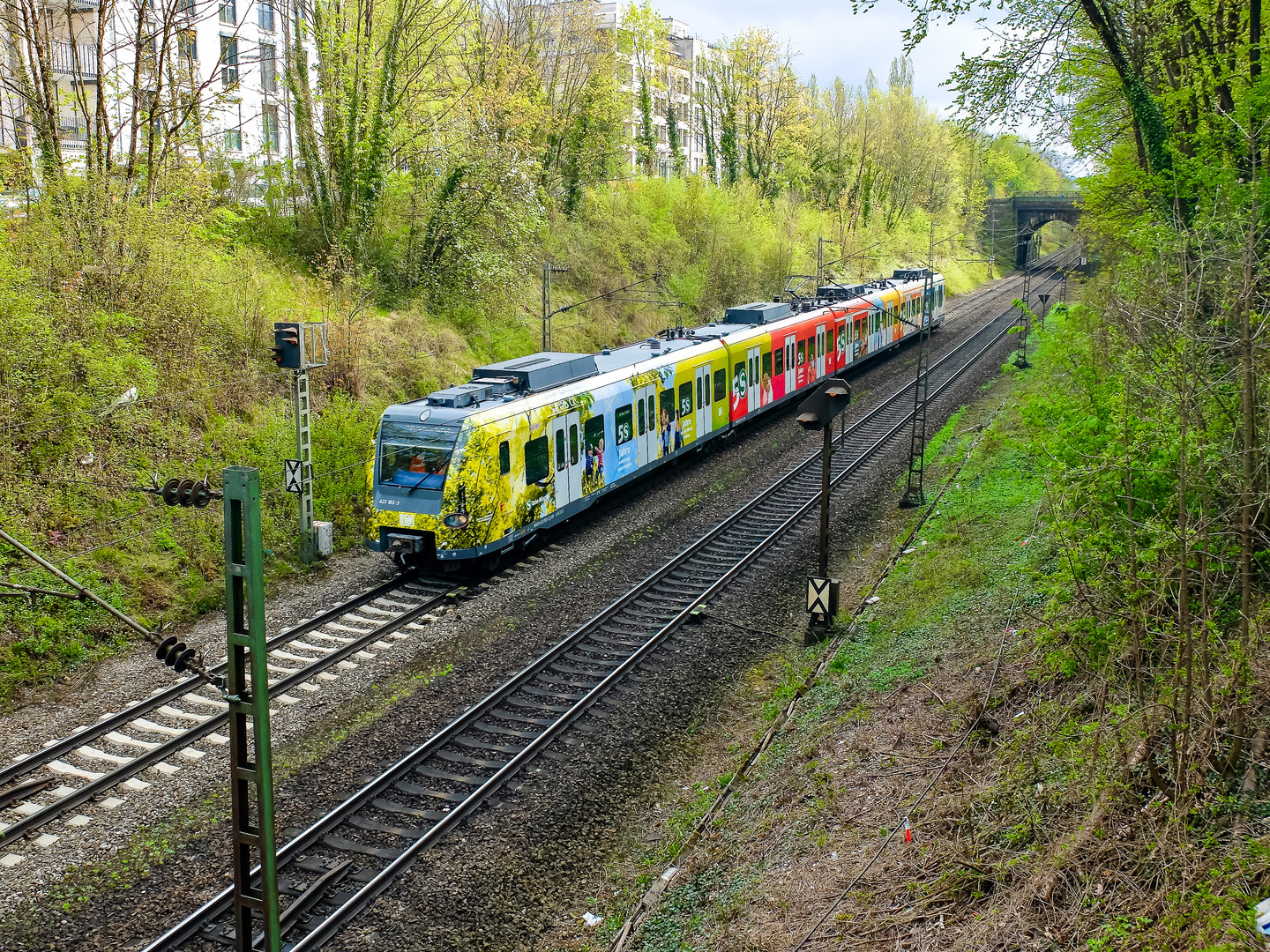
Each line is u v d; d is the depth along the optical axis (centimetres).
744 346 2811
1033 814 834
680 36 7256
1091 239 2002
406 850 960
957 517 1928
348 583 1748
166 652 670
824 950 764
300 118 2795
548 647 1459
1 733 1204
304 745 1177
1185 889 656
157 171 2169
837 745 1122
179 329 2034
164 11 2192
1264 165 1004
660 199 4562
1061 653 1026
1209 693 786
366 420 2217
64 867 945
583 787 1100
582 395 1998
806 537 1994
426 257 3059
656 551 1908
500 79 3231
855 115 6738
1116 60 1480
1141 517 932
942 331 5091
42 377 1706
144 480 1755
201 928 855
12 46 2044
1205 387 790
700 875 940
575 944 861
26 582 1462
